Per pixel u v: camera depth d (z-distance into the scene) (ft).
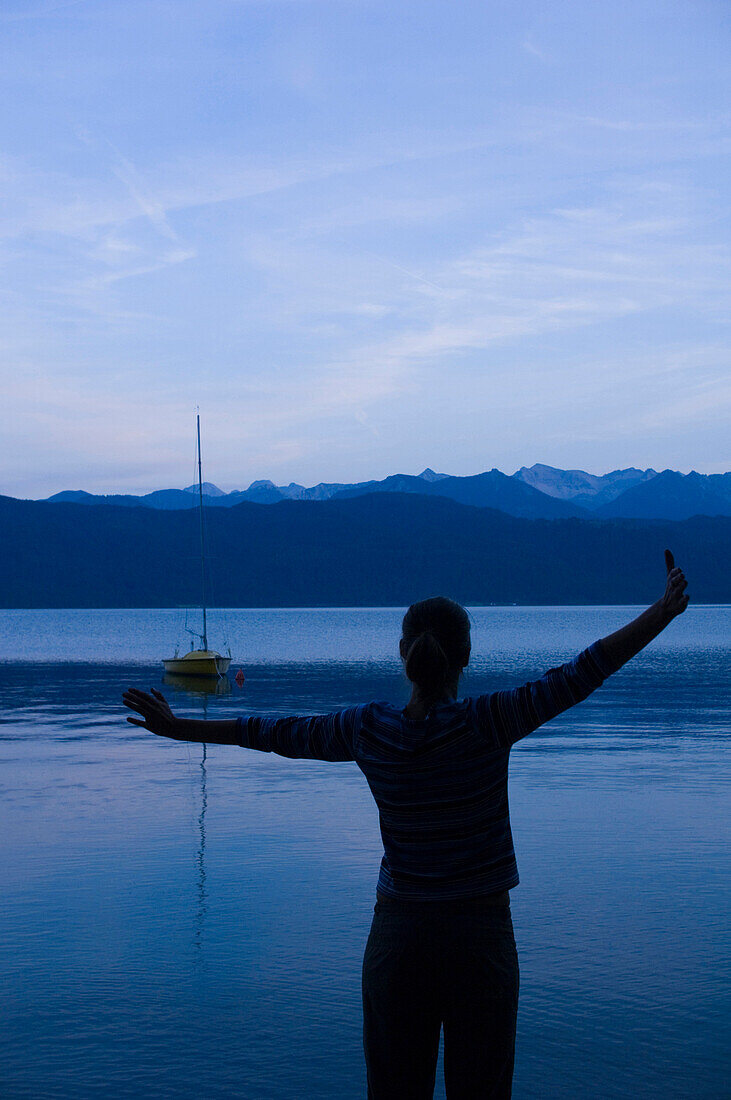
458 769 9.00
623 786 48.16
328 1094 16.83
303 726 9.77
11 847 35.19
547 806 42.73
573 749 62.90
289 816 41.01
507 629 437.58
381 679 146.30
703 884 29.78
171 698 112.16
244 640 343.67
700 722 80.84
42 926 25.95
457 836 9.02
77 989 21.58
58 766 56.80
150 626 574.15
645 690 119.14
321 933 25.31
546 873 31.07
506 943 9.07
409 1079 9.18
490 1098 8.93
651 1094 16.63
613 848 34.55
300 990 21.53
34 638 383.86
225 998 21.06
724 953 23.62
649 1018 19.80
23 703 106.01
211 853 34.12
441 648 9.40
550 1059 18.02
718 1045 18.54
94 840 36.32
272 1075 17.57
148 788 48.57
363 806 43.37
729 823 38.91
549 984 21.66
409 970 9.02
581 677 8.83
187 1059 18.16
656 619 8.70
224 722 10.01
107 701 108.68
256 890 29.32
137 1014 20.22
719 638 334.03
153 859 33.24
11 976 22.31
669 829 37.81
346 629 488.44
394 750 9.11
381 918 9.28
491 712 9.00
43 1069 17.80
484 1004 8.91
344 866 32.22
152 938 24.93
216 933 25.30
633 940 24.58
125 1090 16.92
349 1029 19.54
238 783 50.19
